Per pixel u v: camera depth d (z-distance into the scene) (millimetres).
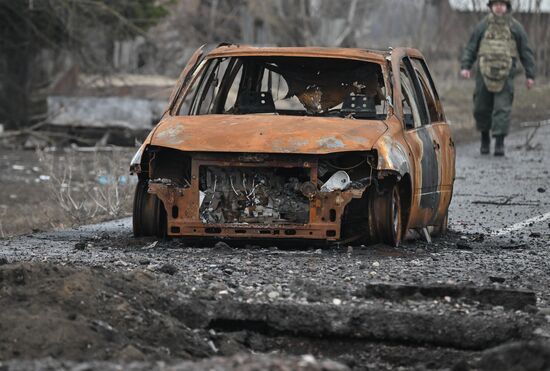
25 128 54875
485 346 12906
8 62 60344
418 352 12875
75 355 11344
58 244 19469
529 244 20719
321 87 20781
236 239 18844
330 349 13086
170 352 12078
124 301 12820
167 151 18281
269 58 20953
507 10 38812
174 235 17891
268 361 10250
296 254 17578
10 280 12945
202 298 13695
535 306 13938
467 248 19766
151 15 60094
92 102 52688
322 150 17438
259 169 18047
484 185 31297
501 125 38688
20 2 57156
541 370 11148
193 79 19969
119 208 27125
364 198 18500
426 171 19859
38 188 37469
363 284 14891
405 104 20109
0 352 11242
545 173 34156
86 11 56156
